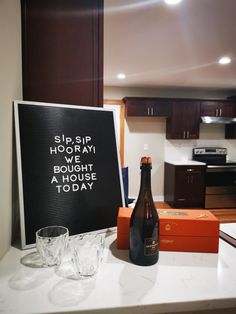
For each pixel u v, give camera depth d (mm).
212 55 2682
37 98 1055
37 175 841
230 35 2166
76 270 672
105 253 776
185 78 3760
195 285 617
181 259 746
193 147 4797
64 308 527
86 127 981
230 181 4324
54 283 618
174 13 1776
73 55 1078
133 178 4695
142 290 593
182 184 4258
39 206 831
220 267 705
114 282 623
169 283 623
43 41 1040
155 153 4723
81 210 916
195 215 819
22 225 791
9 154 789
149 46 2416
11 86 818
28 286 604
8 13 777
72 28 1066
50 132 889
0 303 540
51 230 791
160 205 4496
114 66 3094
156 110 4352
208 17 1830
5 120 749
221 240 907
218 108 4473
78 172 935
